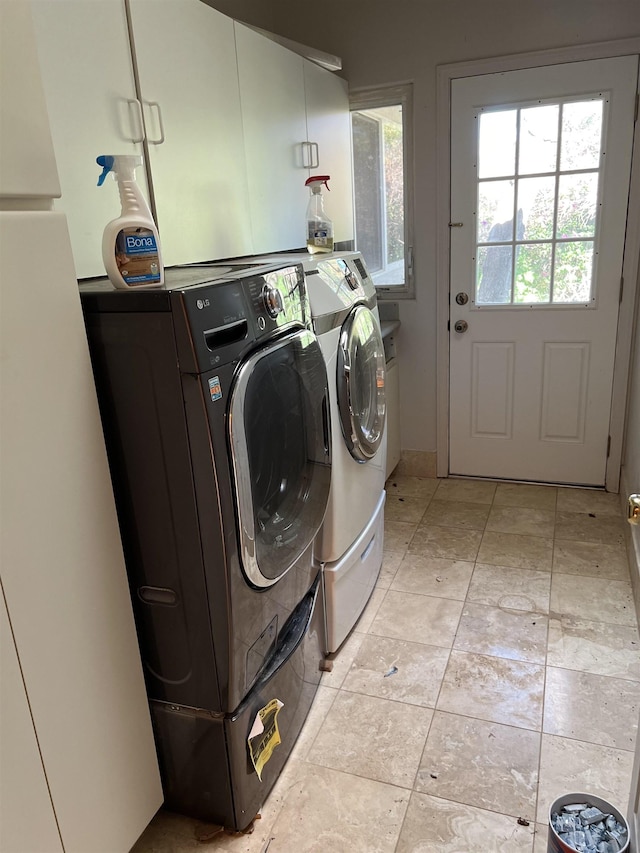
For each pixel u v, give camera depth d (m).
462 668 2.02
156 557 1.35
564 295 3.06
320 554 1.95
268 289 1.47
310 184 2.41
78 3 1.38
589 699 1.87
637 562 2.29
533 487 3.31
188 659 1.41
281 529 1.58
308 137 2.64
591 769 1.64
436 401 3.40
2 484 1.01
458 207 3.09
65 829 1.19
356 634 2.22
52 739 1.14
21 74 1.00
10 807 1.06
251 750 1.49
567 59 2.76
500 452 3.37
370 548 2.31
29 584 1.08
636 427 2.70
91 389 1.20
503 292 3.15
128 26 1.54
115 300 1.20
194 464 1.25
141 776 1.42
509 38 2.82
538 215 2.99
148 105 1.62
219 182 1.97
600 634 2.14
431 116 3.02
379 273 3.37
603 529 2.84
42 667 1.11
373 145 3.22
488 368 3.26
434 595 2.42
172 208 1.74
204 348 1.20
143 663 1.46
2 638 1.03
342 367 1.91
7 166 0.99
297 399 1.62
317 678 1.95
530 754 1.69
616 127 2.78
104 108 1.47
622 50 2.69
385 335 2.98
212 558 1.31
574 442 3.22
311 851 1.47
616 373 3.05
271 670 1.59
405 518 3.05
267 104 2.27
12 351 1.02
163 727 1.49
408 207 3.20
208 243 1.93
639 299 2.93
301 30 3.13
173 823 1.56
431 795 1.59
